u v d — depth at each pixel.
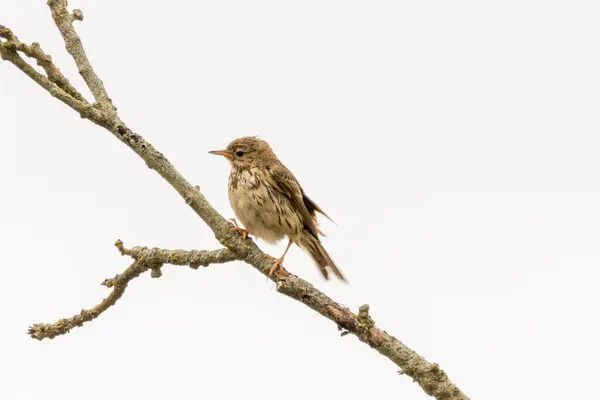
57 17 11.64
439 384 9.00
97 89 11.22
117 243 10.66
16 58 10.40
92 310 10.92
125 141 10.68
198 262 10.52
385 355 9.26
